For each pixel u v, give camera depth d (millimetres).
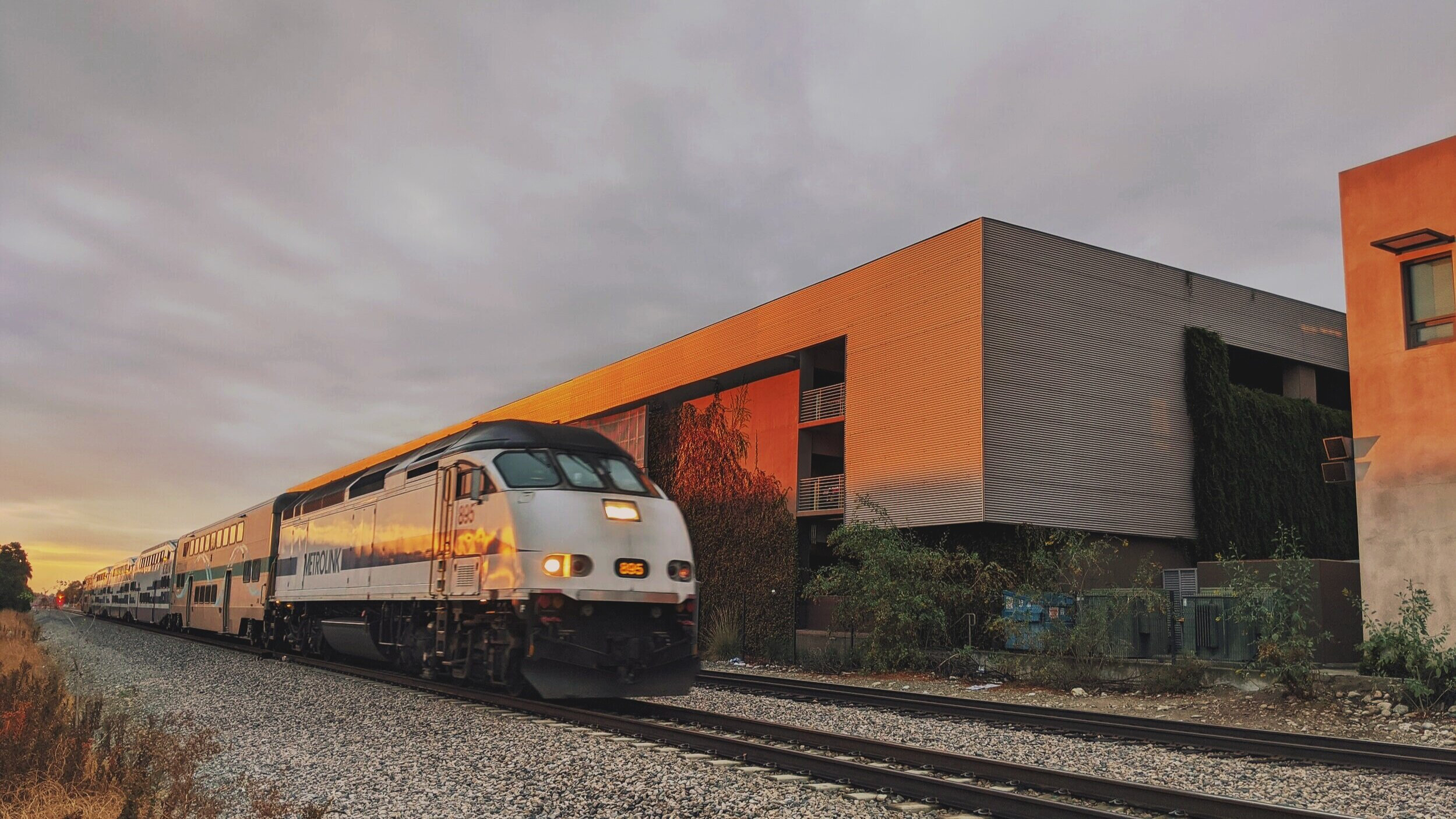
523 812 6980
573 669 11773
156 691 15695
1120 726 11516
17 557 76000
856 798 7375
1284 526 28906
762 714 13195
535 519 12031
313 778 8281
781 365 32750
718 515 33094
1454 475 15688
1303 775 8852
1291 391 31609
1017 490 24766
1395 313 16844
